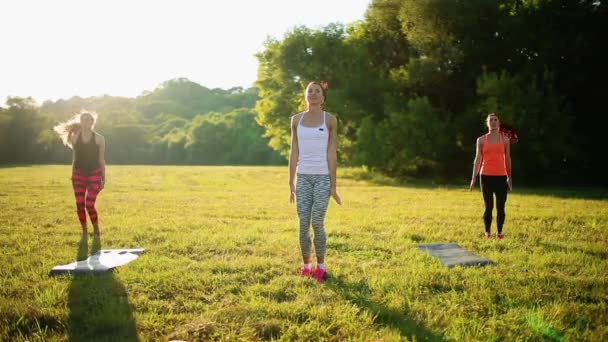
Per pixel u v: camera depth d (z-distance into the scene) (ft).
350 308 12.53
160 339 10.71
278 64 101.76
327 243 21.18
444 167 87.76
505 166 23.31
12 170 113.09
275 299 13.53
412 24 90.07
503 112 73.46
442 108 88.58
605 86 82.17
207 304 13.03
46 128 257.14
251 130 295.48
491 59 85.71
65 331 11.14
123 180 79.71
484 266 17.22
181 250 19.77
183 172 109.60
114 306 12.50
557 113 74.23
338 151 98.43
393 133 83.25
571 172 84.53
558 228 26.48
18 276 15.53
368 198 47.26
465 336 10.86
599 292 13.98
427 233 24.47
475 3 83.71
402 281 14.89
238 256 18.70
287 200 43.91
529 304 13.01
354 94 93.76
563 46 77.87
